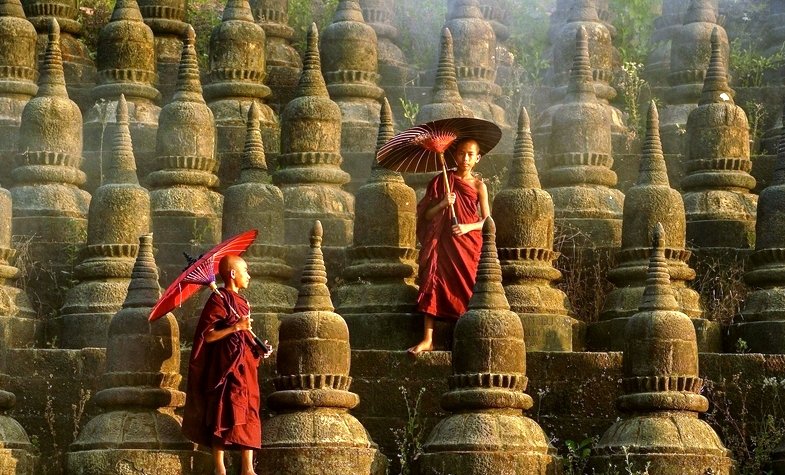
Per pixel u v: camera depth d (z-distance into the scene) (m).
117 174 20.06
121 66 23.33
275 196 19.95
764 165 22.61
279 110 24.64
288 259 20.88
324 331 17.11
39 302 20.70
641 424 17.11
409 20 26.59
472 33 24.11
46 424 18.33
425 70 26.05
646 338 17.30
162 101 24.36
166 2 25.12
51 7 24.83
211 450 17.03
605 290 20.52
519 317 18.67
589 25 24.23
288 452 16.72
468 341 17.22
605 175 21.55
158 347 17.33
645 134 21.55
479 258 17.70
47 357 18.47
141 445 16.91
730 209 21.27
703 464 16.86
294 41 26.31
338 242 21.12
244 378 16.45
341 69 23.66
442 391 18.16
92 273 19.73
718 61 21.95
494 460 16.73
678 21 25.28
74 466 16.91
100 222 19.84
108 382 17.33
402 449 17.78
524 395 17.23
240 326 16.58
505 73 25.36
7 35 23.19
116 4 23.75
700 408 17.28
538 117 24.00
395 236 19.44
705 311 19.95
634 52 25.67
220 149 23.02
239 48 23.55
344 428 16.95
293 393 16.97
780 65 25.00
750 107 24.06
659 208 19.81
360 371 18.20
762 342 19.16
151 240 17.98
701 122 21.67
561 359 18.27
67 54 24.73
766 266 19.61
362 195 19.59
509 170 22.17
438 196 19.02
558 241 20.80
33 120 21.44
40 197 21.16
